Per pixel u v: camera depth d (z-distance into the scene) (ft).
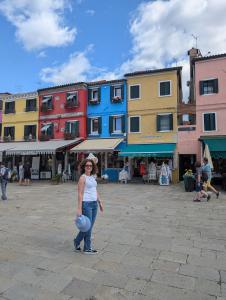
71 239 21.12
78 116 88.38
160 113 77.87
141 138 79.71
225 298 12.35
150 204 37.99
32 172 91.76
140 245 19.67
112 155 83.10
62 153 88.89
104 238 21.36
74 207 35.99
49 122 93.50
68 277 14.34
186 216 29.89
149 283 13.73
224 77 71.77
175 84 76.95
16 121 100.07
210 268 15.62
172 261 16.62
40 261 16.49
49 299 12.16
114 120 84.74
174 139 75.61
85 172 18.29
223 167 66.95
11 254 17.70
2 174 43.24
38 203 39.42
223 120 71.05
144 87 80.64
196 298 12.34
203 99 73.46
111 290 13.00
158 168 71.31
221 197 44.14
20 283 13.66
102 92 86.48
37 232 23.20
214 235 22.38
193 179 51.83
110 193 50.55
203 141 65.77
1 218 28.91
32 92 97.25
